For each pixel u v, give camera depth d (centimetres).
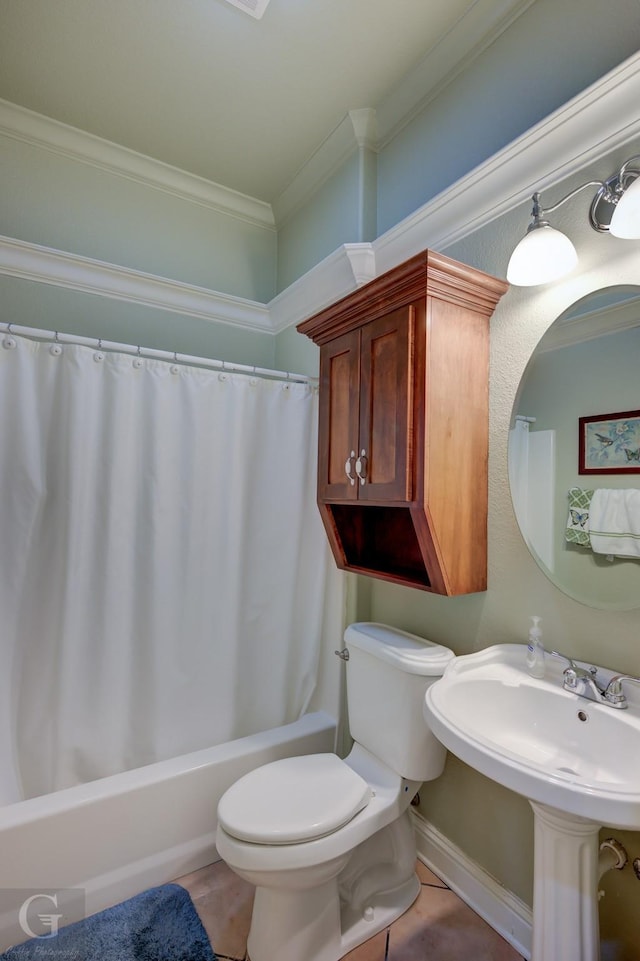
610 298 108
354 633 153
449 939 125
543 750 104
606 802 70
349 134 184
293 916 114
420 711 130
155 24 141
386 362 131
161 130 186
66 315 190
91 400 154
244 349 234
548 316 121
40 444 149
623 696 97
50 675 147
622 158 105
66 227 192
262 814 114
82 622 150
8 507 143
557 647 117
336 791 124
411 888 138
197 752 160
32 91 168
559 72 120
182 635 167
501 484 132
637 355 103
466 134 147
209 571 173
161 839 144
